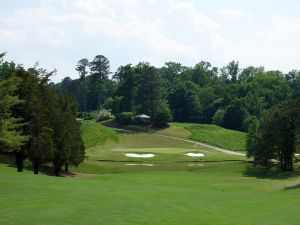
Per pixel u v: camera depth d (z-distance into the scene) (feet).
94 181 113.39
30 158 144.05
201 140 392.47
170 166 219.20
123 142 362.12
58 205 67.21
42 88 152.46
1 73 138.41
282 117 206.08
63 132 159.74
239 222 63.21
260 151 209.67
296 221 66.03
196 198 84.79
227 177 164.86
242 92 620.49
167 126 459.32
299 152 213.46
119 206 68.95
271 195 97.50
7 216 58.49
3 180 93.09
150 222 59.00
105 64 634.84
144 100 530.68
